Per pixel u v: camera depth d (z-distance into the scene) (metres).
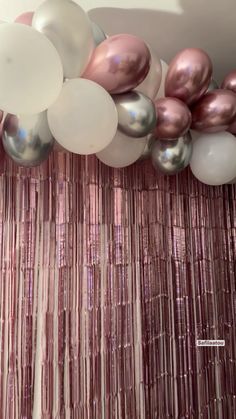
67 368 1.59
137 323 1.73
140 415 1.67
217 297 1.90
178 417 1.72
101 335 1.66
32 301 1.58
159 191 1.85
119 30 1.70
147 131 1.38
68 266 1.64
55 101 1.25
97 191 1.74
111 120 1.27
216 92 1.55
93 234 1.70
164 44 1.79
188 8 1.60
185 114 1.46
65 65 1.28
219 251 1.94
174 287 1.82
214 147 1.58
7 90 1.10
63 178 1.70
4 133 1.31
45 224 1.65
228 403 1.83
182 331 1.80
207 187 1.98
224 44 1.81
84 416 1.58
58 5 1.26
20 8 1.56
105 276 1.71
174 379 1.75
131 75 1.31
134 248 1.77
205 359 1.82
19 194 1.63
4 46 1.08
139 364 1.70
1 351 1.51
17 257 1.58
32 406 1.52
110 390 1.63
